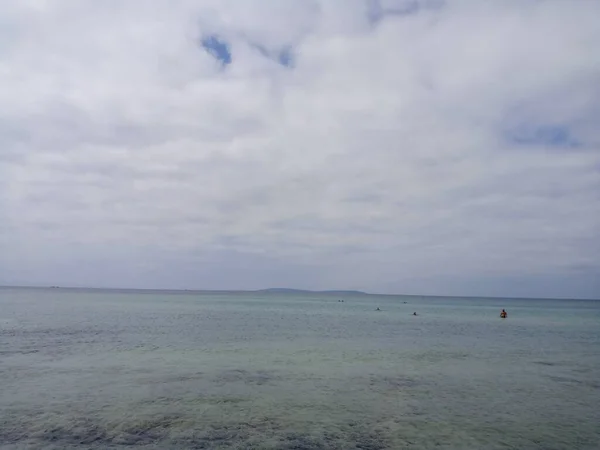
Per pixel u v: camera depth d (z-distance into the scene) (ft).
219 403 63.82
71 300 424.87
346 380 80.23
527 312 407.23
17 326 160.04
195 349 113.91
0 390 67.92
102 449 46.50
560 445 50.44
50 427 52.54
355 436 51.96
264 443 49.32
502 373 89.92
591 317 322.96
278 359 101.04
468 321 255.29
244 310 326.44
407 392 72.43
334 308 407.85
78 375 79.25
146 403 62.90
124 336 138.41
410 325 214.69
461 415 60.59
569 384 80.53
